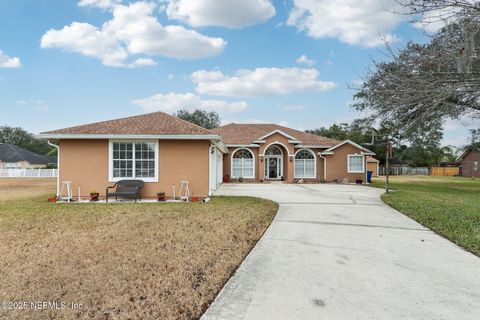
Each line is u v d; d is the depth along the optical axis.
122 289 3.80
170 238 6.23
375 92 11.31
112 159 12.80
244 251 5.44
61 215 8.91
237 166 25.31
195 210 9.80
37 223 7.77
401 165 50.97
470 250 5.64
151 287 3.88
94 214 9.09
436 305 3.48
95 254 5.17
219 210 9.78
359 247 5.80
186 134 12.50
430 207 10.50
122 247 5.59
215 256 5.11
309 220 8.39
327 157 25.19
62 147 12.73
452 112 12.48
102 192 12.77
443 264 4.88
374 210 10.14
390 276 4.35
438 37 8.17
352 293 3.78
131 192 11.97
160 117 14.80
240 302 3.52
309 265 4.78
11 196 14.31
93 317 3.16
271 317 3.18
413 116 15.09
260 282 4.10
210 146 13.69
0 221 8.02
